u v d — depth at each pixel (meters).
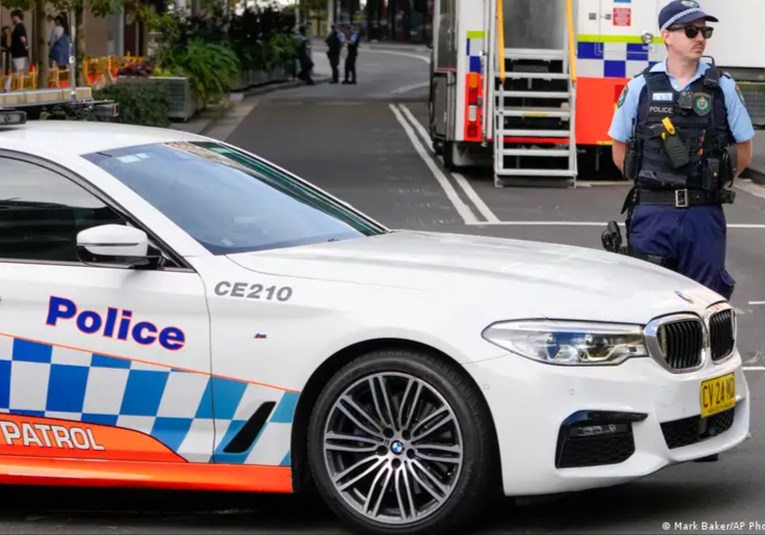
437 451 7.17
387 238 8.46
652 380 7.08
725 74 9.81
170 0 34.50
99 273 7.61
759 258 17.98
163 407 7.50
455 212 22.62
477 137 26.94
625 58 26.97
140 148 8.38
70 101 9.93
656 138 9.82
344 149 33.75
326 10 85.25
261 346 7.33
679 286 7.80
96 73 36.72
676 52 9.75
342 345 7.20
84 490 8.61
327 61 86.44
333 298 7.27
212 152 8.89
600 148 27.95
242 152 9.24
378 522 7.25
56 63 35.50
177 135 9.02
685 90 9.76
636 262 8.27
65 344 7.59
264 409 7.36
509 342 6.99
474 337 7.01
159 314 7.48
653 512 7.75
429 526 7.14
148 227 7.64
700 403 7.35
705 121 9.72
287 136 36.97
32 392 7.65
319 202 8.91
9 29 40.72
